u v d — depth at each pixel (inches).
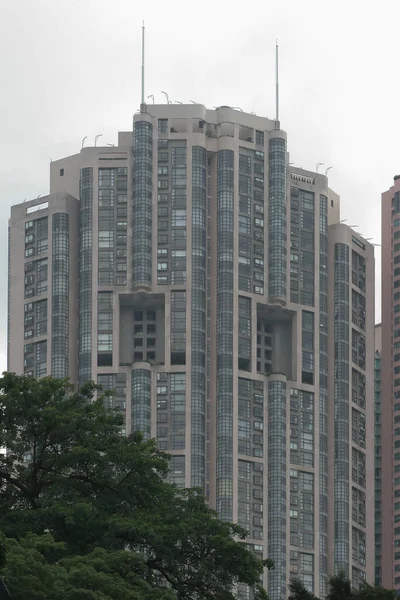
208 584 4985.2
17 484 5088.6
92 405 5285.4
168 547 4945.9
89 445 5093.5
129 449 5142.7
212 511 5236.2
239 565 4992.6
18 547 4291.3
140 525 4896.7
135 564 4635.8
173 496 5231.3
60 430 5132.9
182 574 4970.5
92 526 4872.0
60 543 4490.7
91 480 5108.3
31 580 4160.9
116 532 4864.7
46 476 5128.0
